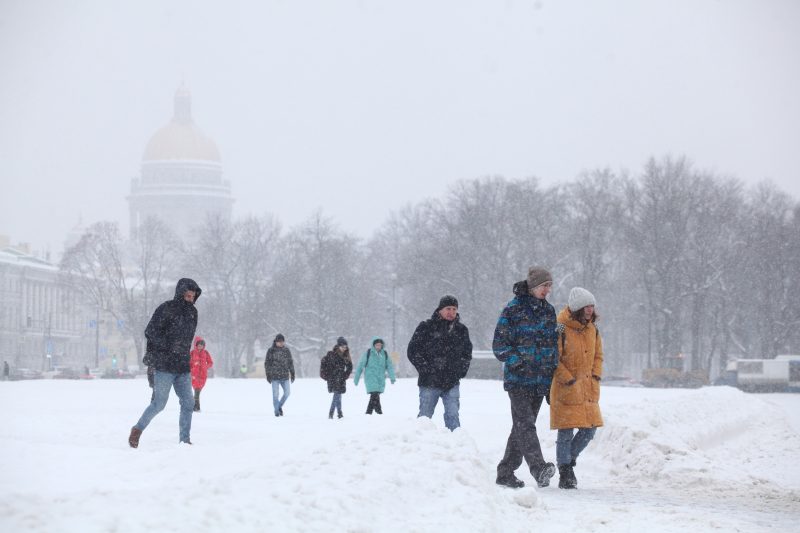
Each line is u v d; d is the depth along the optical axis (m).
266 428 55.19
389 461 26.67
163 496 20.64
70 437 48.34
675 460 39.66
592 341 35.06
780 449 54.44
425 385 38.78
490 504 25.42
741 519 27.42
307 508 21.14
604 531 25.05
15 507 18.42
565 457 34.97
